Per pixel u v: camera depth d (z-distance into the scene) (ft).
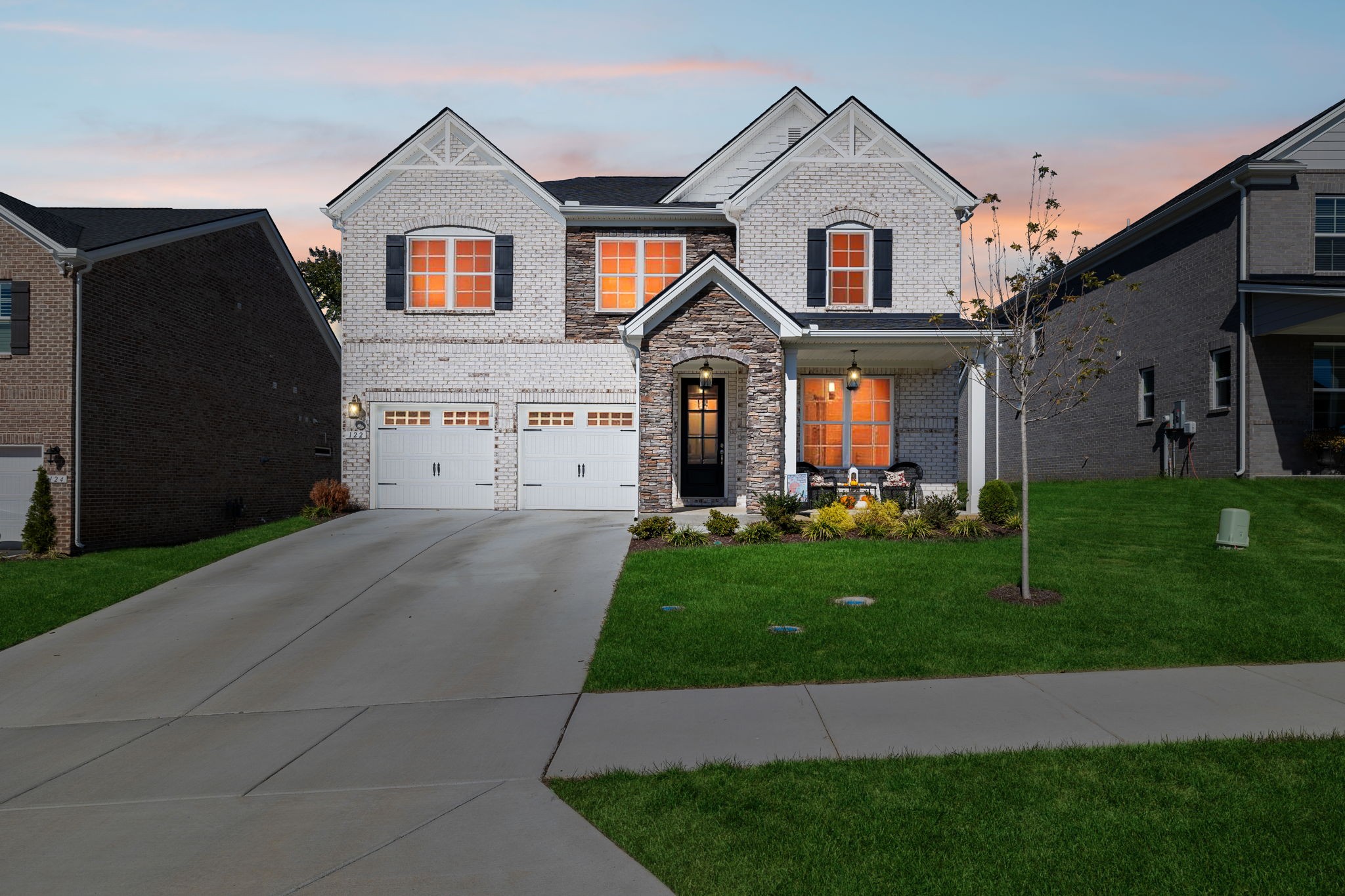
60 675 30.50
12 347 54.13
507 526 56.70
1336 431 62.64
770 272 64.08
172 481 64.44
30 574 46.73
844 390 65.36
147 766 22.25
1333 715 22.25
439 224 66.18
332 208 66.03
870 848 15.89
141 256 60.75
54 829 18.42
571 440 66.23
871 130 64.34
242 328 74.90
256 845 17.24
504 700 26.35
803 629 31.32
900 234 64.39
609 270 66.54
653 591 37.35
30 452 54.54
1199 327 68.74
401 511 65.62
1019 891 14.33
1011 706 23.56
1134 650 28.12
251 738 24.07
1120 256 80.59
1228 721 21.93
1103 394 82.58
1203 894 14.06
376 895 14.99
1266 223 63.31
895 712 23.44
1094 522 51.96
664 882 15.14
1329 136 62.95
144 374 61.16
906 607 33.45
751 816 17.38
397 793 19.66
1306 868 14.69
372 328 66.23
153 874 16.17
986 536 47.78
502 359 66.18
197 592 41.55
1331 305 55.52
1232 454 64.59
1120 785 18.13
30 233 53.88
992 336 38.78
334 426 94.58
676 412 65.72
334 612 37.37
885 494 60.18
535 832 17.28
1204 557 40.75
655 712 24.39
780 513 49.34
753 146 70.03
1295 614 31.55
